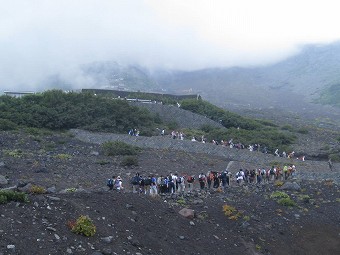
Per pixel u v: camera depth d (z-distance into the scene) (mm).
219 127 88500
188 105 98875
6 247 17953
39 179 35812
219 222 30609
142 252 22109
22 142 55688
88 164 46625
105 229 22578
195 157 57406
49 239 19609
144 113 79500
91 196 26172
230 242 28094
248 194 38312
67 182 36500
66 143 59656
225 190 39156
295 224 33469
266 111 171625
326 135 98938
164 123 84188
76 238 20531
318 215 35781
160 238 24734
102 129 69688
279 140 80875
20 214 20797
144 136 66938
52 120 69188
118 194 28250
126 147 57094
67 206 23266
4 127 62562
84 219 21609
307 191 41375
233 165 53656
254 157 59469
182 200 32875
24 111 70125
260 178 44875
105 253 20219
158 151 59156
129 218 25141
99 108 74938
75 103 76625
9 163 40938
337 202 39219
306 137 92562
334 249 31500
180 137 69375
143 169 46938
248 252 27625
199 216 30062
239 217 32188
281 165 54531
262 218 33188
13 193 22141
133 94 106375
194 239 26625
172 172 46906
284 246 30000
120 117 74438
